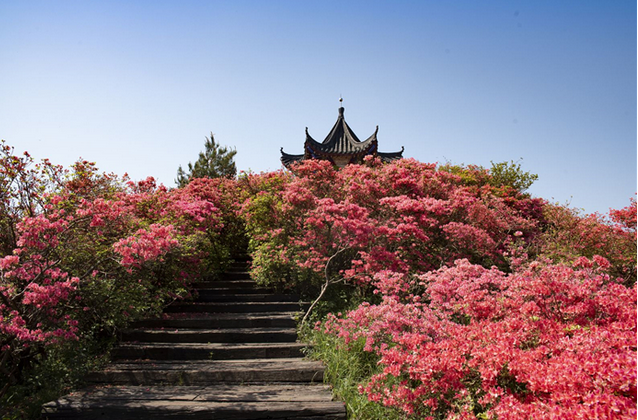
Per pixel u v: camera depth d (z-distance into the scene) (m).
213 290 8.13
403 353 4.05
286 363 5.36
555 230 9.06
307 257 7.68
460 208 8.27
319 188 9.53
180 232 8.02
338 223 6.99
